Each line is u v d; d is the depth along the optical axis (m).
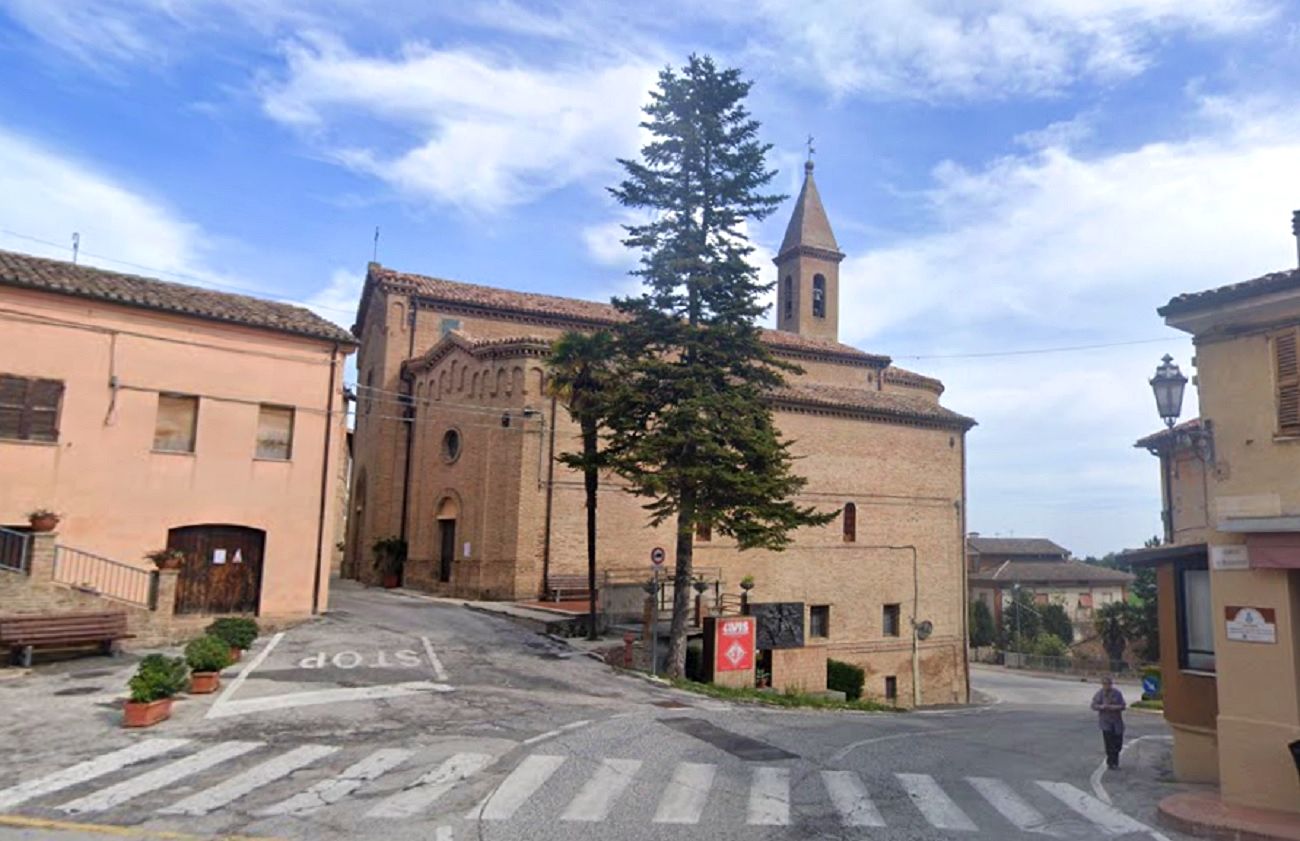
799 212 53.09
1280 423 10.58
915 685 35.78
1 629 16.77
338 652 19.83
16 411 20.08
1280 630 10.31
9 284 20.06
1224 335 11.22
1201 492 17.89
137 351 21.67
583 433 24.52
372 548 36.12
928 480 37.91
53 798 9.69
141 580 21.16
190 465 22.16
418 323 36.94
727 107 23.48
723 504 21.30
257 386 23.33
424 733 13.16
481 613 27.16
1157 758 14.52
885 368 44.25
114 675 16.62
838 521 35.00
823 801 10.34
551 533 29.97
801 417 34.78
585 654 22.12
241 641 18.72
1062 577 70.00
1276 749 10.17
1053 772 12.85
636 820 9.35
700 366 21.73
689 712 16.41
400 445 36.31
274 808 9.50
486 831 8.87
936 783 11.54
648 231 22.67
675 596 21.72
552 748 12.49
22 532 19.91
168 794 9.91
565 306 39.25
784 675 24.22
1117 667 53.06
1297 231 13.27
